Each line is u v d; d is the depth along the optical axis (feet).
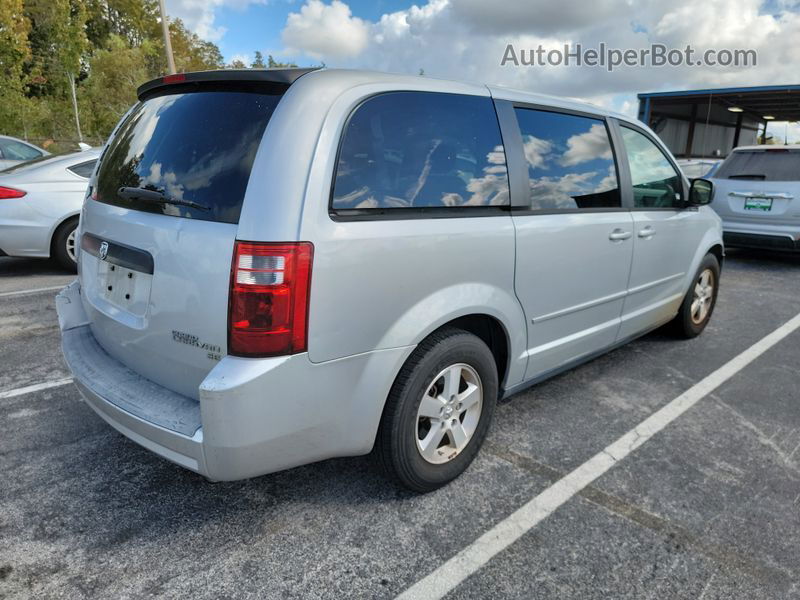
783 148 23.88
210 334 6.45
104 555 7.03
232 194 6.44
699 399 11.62
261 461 6.52
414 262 7.25
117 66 103.14
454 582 6.70
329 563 6.95
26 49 74.38
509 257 8.54
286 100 6.59
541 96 9.73
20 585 6.53
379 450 7.69
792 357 14.05
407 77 7.77
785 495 8.45
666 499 8.30
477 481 8.66
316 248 6.34
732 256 28.30
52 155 22.07
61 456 9.17
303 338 6.37
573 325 10.42
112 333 7.91
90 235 8.53
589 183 10.30
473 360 8.27
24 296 18.42
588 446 9.74
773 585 6.74
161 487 8.41
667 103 61.36
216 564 6.91
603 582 6.75
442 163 7.84
